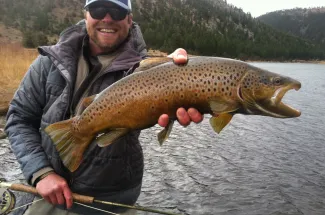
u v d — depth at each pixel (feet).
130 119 2.72
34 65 3.56
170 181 7.77
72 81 3.35
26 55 26.76
